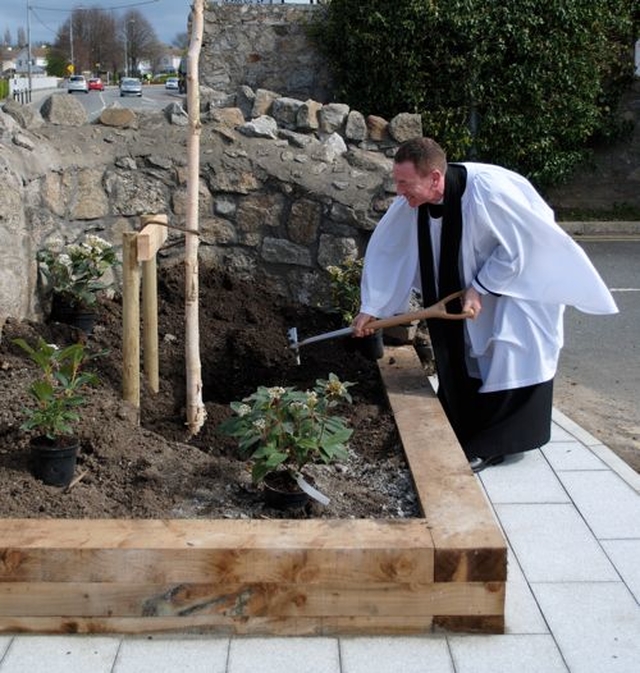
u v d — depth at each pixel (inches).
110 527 123.8
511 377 179.2
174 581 119.5
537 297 178.1
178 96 1515.7
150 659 117.1
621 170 556.1
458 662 118.0
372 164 242.8
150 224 169.0
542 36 479.5
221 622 121.5
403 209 185.2
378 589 120.8
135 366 166.1
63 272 209.3
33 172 209.9
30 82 1765.5
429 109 489.4
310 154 243.4
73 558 118.3
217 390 200.8
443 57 480.4
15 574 118.6
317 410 142.2
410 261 188.4
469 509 132.4
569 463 186.5
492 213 173.0
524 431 183.0
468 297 176.1
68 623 121.1
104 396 167.0
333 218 238.4
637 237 516.4
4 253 188.9
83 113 240.7
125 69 2625.5
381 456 165.0
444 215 175.3
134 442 154.6
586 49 493.0
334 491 148.3
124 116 242.4
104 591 119.6
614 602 133.3
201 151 239.8
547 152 507.2
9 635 121.1
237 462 155.9
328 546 119.4
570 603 133.0
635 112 550.0
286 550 118.9
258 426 137.9
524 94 488.1
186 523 125.5
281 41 503.5
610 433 224.8
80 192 230.5
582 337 318.0
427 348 234.8
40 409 143.6
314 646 120.2
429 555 119.6
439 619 122.7
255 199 241.0
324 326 231.9
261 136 244.8
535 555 147.3
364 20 478.3
